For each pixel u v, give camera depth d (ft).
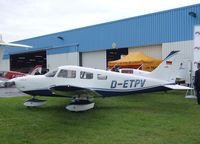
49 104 38.63
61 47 104.83
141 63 65.16
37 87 35.83
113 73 36.76
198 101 38.17
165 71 38.42
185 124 26.07
